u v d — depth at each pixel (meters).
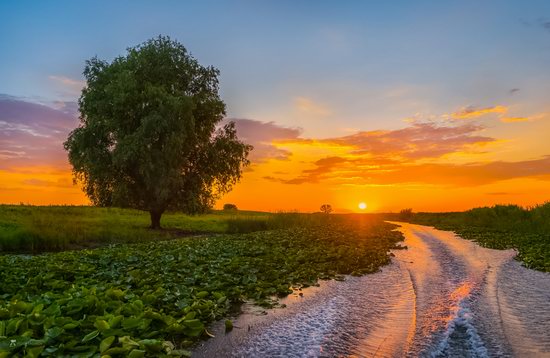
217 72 39.06
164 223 41.00
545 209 35.81
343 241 22.03
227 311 8.76
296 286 11.43
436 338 7.27
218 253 16.34
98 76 36.00
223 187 40.03
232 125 39.53
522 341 7.11
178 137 33.12
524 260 16.27
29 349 5.38
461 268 14.76
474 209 47.94
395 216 71.44
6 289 9.47
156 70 35.97
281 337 7.25
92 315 7.01
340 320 8.27
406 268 14.77
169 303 8.35
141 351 5.65
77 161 34.12
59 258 14.60
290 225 37.69
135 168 34.38
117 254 15.52
